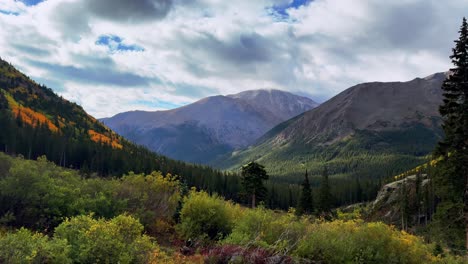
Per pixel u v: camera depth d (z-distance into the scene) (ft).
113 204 75.31
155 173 89.92
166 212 81.82
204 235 65.26
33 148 309.63
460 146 67.15
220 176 330.75
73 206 68.80
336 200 375.45
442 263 63.16
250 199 183.73
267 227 56.85
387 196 246.68
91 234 42.16
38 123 373.20
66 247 39.19
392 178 366.02
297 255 49.42
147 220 75.20
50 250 37.37
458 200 67.77
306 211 185.47
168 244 66.39
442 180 69.87
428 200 210.79
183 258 52.06
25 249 35.22
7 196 63.93
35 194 65.00
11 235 36.65
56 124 480.23
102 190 78.84
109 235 42.42
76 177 88.38
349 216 106.63
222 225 70.38
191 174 336.90
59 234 44.16
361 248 56.18
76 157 334.65
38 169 80.28
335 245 52.85
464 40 68.03
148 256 45.96
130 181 86.22
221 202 74.95
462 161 66.33
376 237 58.34
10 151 281.54
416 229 193.77
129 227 46.75
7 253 33.88
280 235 54.75
